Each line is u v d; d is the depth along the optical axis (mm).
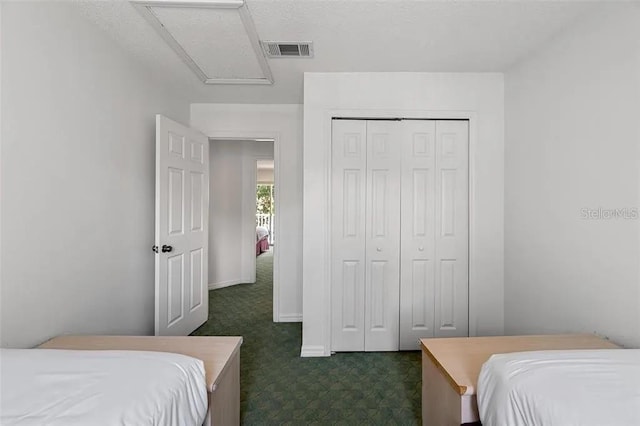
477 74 2582
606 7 1632
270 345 2811
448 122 2646
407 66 2467
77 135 1791
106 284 2053
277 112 3422
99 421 806
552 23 1852
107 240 2061
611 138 1606
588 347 1529
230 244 4996
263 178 9930
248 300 4191
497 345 1571
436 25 1894
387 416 1848
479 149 2586
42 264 1568
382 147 2652
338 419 1821
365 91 2584
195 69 2520
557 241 1976
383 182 2656
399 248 2656
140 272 2445
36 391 911
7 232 1395
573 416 848
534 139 2205
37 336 1542
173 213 2680
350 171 2650
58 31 1649
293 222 3426
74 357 1101
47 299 1599
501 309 2584
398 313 2662
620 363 1082
